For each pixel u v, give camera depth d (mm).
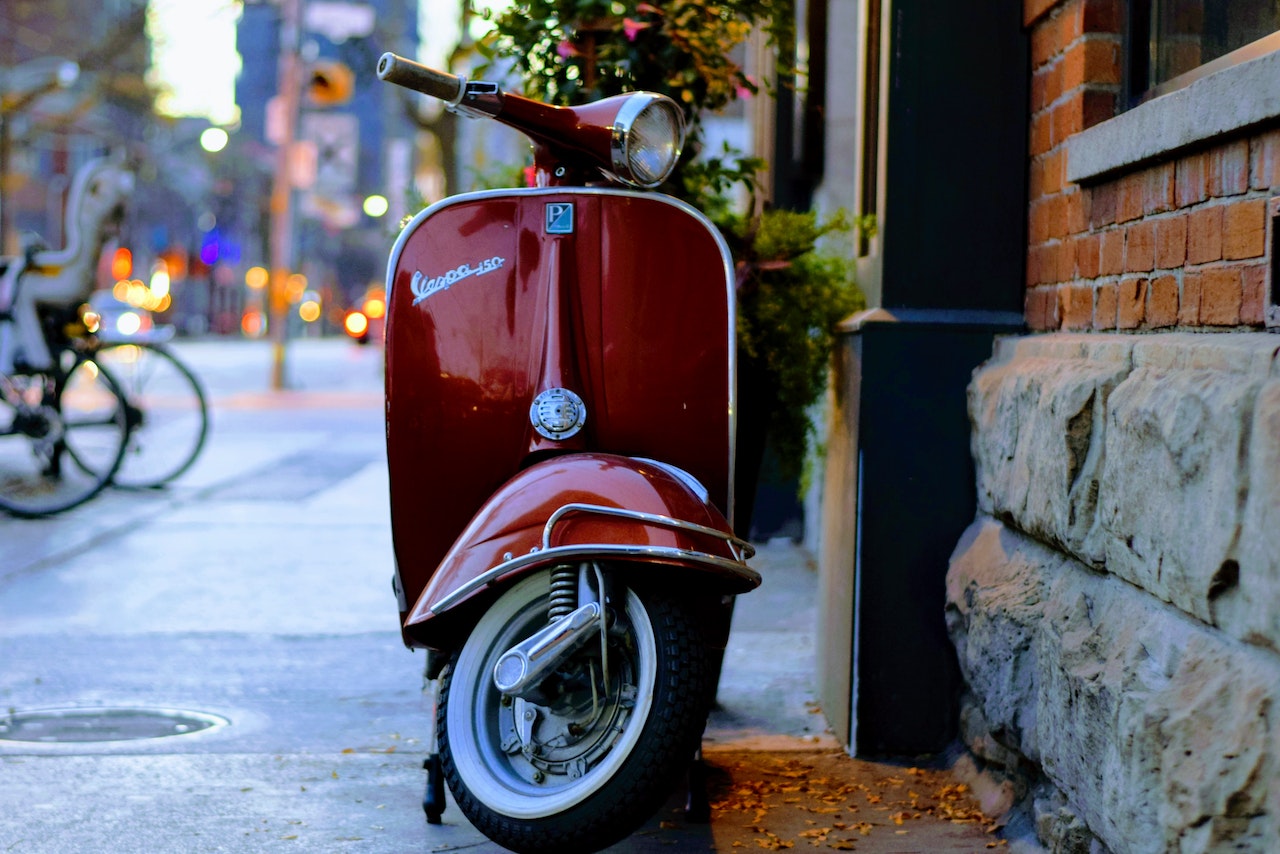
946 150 3926
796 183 7742
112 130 43312
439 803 3408
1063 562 3186
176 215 54438
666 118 3180
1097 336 3215
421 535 3281
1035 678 3139
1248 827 2156
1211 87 2574
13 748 4066
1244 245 2521
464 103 3102
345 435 13758
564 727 2801
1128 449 2699
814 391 4324
